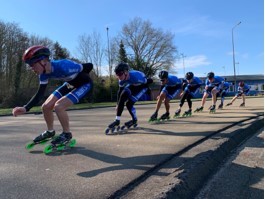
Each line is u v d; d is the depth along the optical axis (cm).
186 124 866
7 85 3797
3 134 775
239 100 2645
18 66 3775
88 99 3959
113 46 5878
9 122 1171
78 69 541
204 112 1295
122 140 629
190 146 560
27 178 383
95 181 368
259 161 514
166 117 982
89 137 673
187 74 1113
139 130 770
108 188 344
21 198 319
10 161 468
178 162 453
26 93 3578
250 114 1126
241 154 564
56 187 350
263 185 400
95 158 478
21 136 732
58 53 4984
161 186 345
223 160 520
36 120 1230
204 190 382
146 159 466
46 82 507
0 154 518
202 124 855
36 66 488
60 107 525
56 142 525
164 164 447
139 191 334
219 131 725
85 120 1127
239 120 922
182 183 355
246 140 707
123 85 780
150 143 590
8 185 359
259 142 682
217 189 386
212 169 457
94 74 4803
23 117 1493
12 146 593
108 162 453
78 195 325
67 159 475
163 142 598
